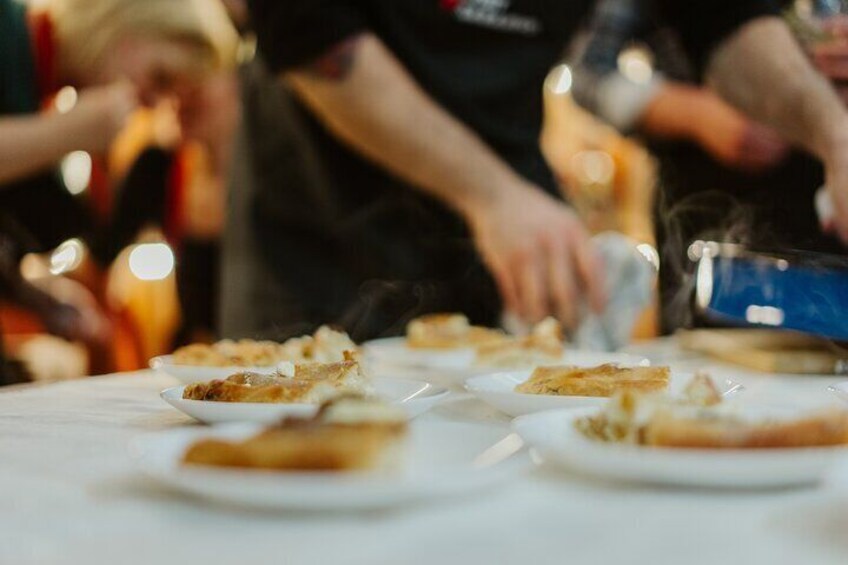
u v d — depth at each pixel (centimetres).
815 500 61
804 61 217
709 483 62
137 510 57
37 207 257
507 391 91
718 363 153
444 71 219
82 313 263
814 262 150
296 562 47
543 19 227
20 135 214
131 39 254
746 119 256
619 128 290
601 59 296
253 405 82
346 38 184
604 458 63
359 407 63
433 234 231
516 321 185
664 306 225
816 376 137
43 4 245
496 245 177
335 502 54
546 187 237
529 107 233
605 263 182
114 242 283
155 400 105
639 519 56
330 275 230
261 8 188
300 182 230
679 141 277
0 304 247
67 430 85
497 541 51
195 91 272
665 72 289
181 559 48
